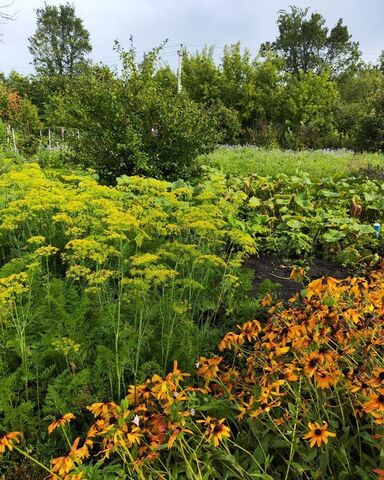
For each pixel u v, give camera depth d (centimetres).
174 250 321
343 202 612
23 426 208
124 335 245
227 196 536
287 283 423
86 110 672
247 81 2347
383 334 227
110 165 688
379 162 1174
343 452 177
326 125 2325
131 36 691
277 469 187
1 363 237
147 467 174
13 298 239
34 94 3011
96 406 175
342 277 452
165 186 413
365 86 3538
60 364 249
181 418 174
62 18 4922
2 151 952
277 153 1393
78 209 328
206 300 315
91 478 170
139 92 693
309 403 213
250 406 185
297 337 211
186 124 683
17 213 388
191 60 2425
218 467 188
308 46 4591
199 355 267
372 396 166
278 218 577
